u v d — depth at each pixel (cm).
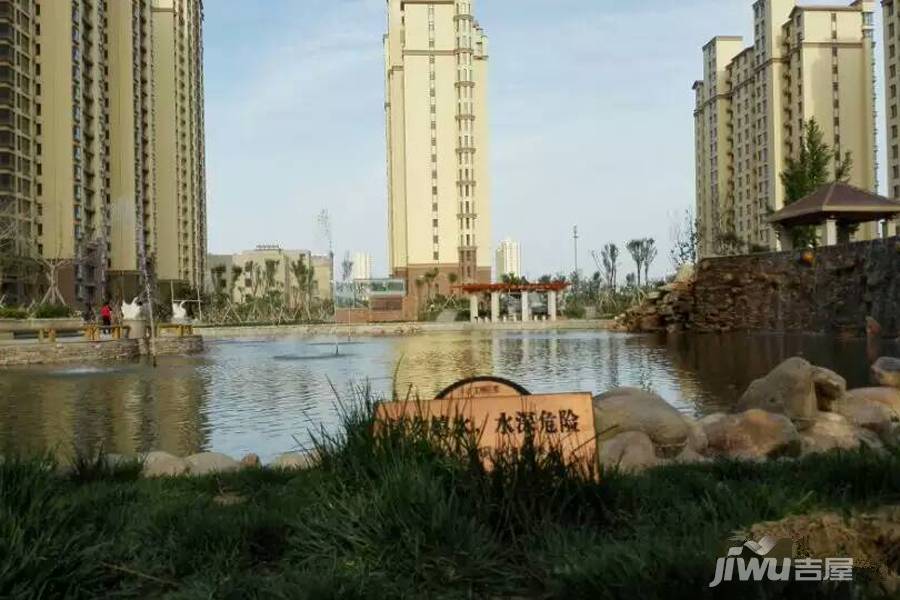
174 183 10200
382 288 8569
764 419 749
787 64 9925
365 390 759
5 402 1575
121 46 8594
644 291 7694
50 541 355
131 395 1700
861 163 9506
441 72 11988
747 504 413
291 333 6191
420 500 372
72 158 7438
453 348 3512
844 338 2983
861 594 295
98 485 566
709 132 11862
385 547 355
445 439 453
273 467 680
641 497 441
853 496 438
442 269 11925
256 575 352
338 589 314
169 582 354
